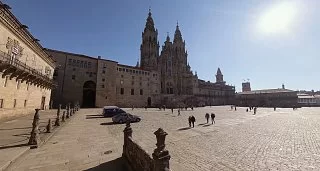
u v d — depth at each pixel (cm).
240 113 4194
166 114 3684
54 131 1352
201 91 10062
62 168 669
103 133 1408
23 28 2209
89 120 2286
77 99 5328
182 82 9650
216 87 11062
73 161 750
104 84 5894
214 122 2336
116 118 2105
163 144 486
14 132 1273
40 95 3247
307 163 773
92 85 5988
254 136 1390
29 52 2566
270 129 1755
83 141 1116
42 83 3180
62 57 5231
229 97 11600
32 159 758
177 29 10494
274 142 1184
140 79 7244
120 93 6525
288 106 8731
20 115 2362
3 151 812
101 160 772
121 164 727
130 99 6775
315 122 2380
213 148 1030
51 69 3931
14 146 898
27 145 923
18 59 2205
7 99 1995
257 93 10206
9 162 680
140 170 599
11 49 2023
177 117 3025
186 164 759
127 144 780
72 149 930
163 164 457
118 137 1272
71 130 1490
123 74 6738
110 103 5953
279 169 705
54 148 938
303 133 1530
